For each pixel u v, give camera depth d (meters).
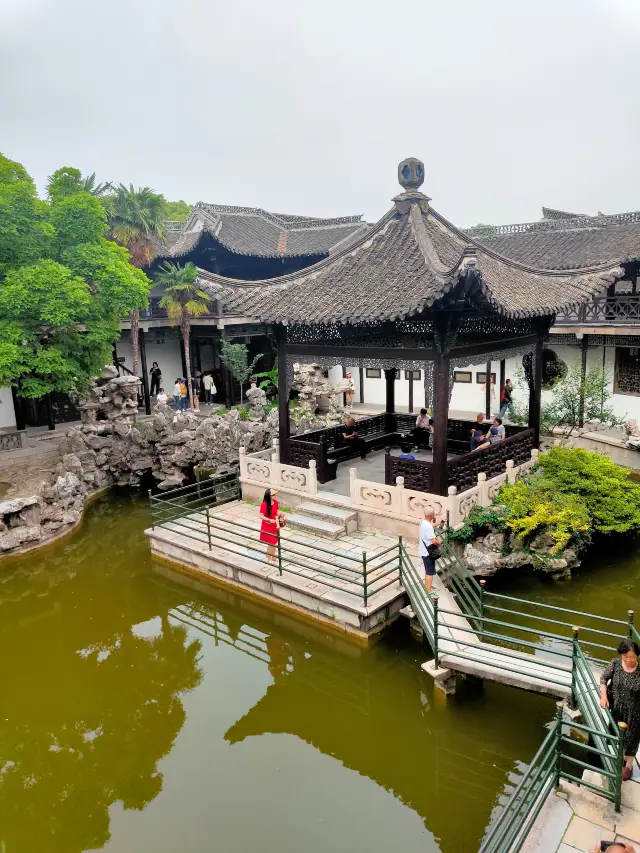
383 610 11.71
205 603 14.47
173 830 8.20
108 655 12.78
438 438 13.59
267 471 16.91
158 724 10.57
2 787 9.27
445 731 9.84
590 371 23.64
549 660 10.47
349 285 14.71
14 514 16.98
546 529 13.70
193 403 29.83
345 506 15.08
